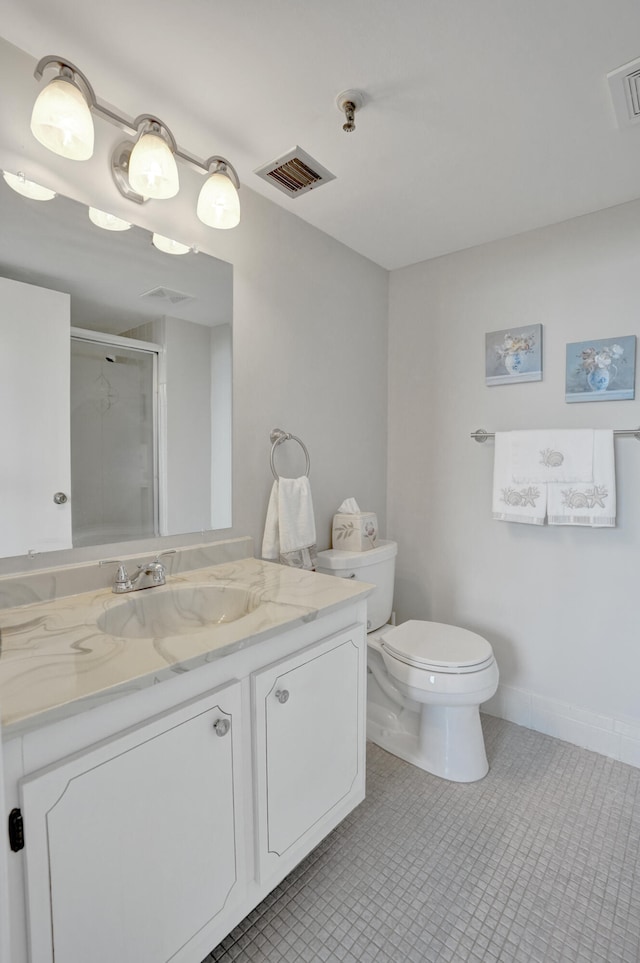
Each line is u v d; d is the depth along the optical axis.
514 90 1.27
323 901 1.25
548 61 1.17
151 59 1.17
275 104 1.33
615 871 1.34
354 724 1.41
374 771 1.80
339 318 2.17
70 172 1.26
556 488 1.94
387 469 2.53
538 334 2.03
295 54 1.16
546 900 1.25
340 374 2.19
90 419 1.33
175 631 1.36
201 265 1.59
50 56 1.02
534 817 1.55
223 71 1.21
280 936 1.16
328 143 1.49
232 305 1.69
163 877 0.91
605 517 1.84
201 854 0.98
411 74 1.22
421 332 2.39
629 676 1.86
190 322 1.56
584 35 1.10
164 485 1.51
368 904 1.24
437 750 1.77
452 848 1.42
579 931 1.17
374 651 2.02
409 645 1.79
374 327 2.40
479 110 1.34
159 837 0.90
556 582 2.02
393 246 2.20
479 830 1.50
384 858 1.39
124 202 1.38
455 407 2.29
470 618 2.28
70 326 1.28
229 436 1.70
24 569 1.20
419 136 1.45
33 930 0.72
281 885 1.30
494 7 1.04
